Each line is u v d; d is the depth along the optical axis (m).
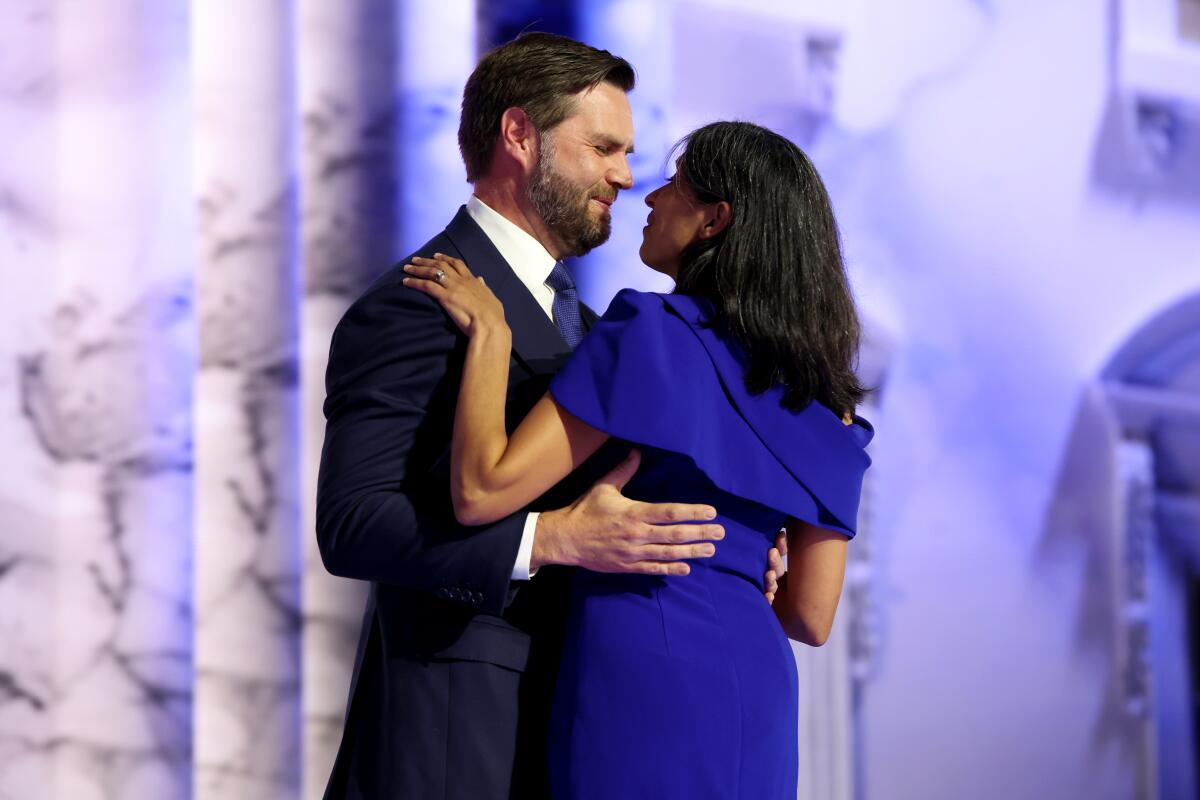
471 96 5.82
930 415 10.98
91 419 7.71
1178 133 11.98
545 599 5.29
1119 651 11.48
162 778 7.73
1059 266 11.49
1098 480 11.55
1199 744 11.70
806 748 10.26
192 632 7.88
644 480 5.02
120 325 7.77
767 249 5.10
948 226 11.12
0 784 7.44
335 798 5.28
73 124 7.75
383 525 4.86
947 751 10.83
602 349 4.89
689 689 4.75
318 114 8.58
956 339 11.11
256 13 8.35
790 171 5.25
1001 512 11.18
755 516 5.10
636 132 9.66
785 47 10.48
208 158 8.27
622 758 4.71
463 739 5.00
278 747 8.22
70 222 7.73
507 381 5.13
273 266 8.33
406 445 5.04
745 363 5.05
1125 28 11.76
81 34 7.78
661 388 4.79
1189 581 11.82
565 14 9.41
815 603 5.52
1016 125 11.38
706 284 5.20
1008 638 11.12
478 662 5.07
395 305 5.18
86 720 7.63
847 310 5.29
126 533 7.73
